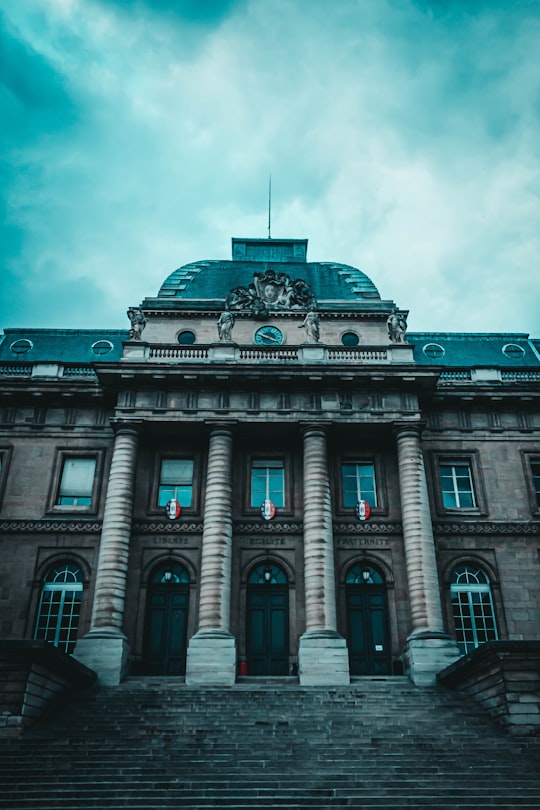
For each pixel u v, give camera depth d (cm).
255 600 3291
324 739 2156
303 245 4753
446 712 2397
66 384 3591
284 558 3341
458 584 3353
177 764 1958
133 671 3095
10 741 2086
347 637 3234
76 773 1898
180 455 3559
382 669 3188
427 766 1953
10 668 2222
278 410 3438
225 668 2872
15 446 3541
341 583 3309
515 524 3441
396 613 3244
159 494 3488
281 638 3219
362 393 3506
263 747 2081
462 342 4284
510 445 3628
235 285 4200
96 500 3431
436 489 3519
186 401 3462
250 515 3412
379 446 3603
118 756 2006
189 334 3906
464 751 2058
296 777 1888
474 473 3575
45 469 3500
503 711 2239
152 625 3231
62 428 3588
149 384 3484
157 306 3988
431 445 3616
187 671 2859
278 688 2666
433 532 3412
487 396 3662
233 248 4712
